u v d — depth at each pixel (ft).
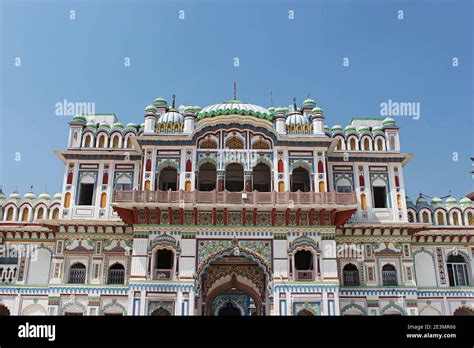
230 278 86.48
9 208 89.15
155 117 87.51
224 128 85.97
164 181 88.07
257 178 90.74
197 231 79.41
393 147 91.30
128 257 84.64
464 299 85.97
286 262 78.23
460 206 91.50
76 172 88.63
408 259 85.92
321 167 83.92
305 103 95.04
